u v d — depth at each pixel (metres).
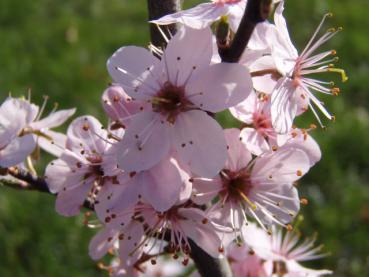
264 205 0.09
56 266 0.19
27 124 0.09
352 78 0.26
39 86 0.25
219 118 0.22
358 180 0.22
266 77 0.08
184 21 0.08
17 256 0.19
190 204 0.09
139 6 0.31
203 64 0.08
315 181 0.22
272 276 0.10
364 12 0.30
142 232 0.09
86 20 0.30
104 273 0.19
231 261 0.10
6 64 0.26
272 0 0.07
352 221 0.21
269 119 0.09
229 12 0.08
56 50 0.28
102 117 0.24
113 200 0.08
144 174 0.08
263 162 0.09
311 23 0.30
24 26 0.29
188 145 0.08
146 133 0.08
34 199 0.21
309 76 0.26
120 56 0.08
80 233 0.20
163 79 0.08
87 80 0.26
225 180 0.09
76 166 0.09
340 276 0.19
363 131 0.23
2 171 0.09
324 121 0.24
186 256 0.09
